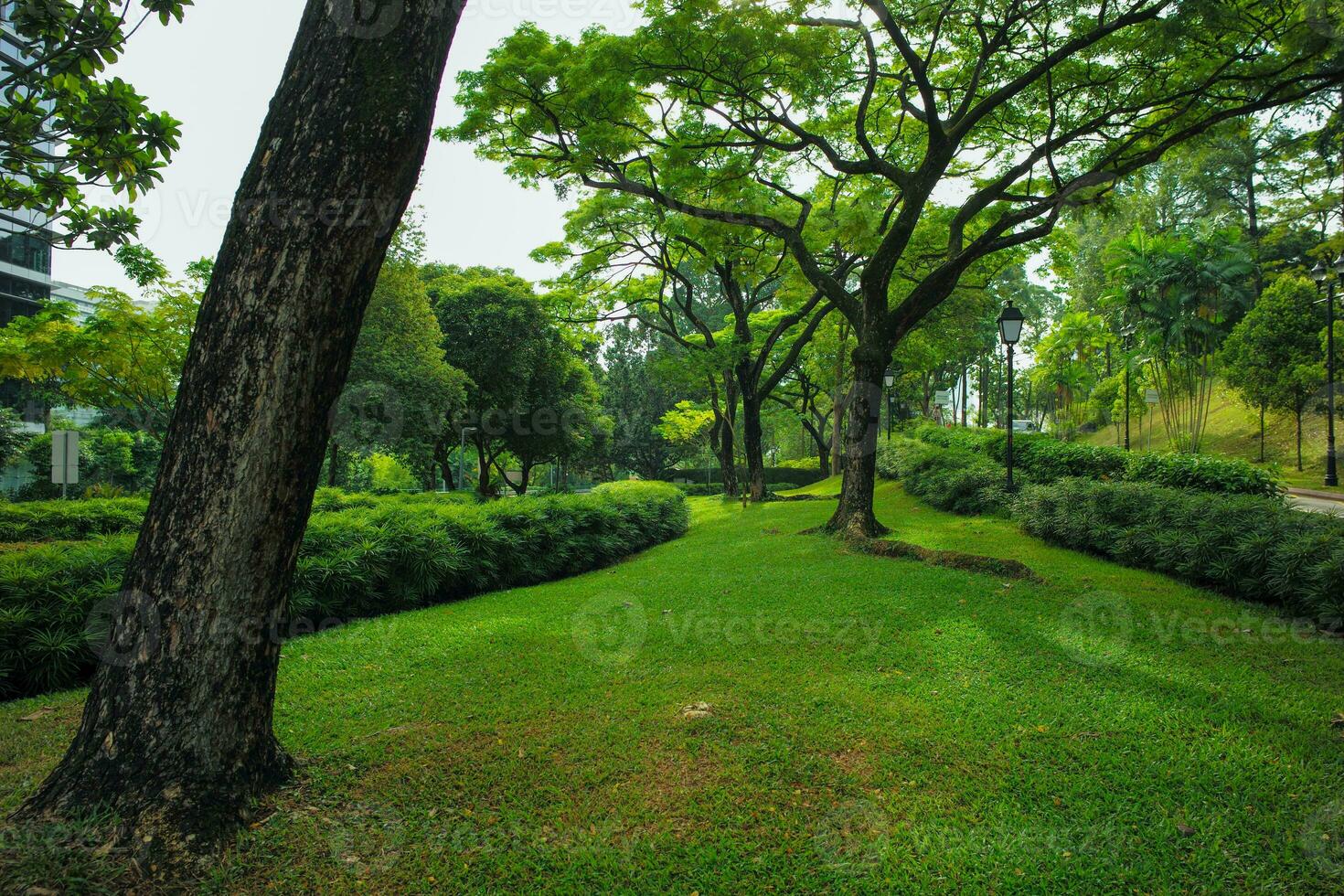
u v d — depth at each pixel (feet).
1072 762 10.27
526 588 25.73
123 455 91.71
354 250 8.16
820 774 10.00
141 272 51.85
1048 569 23.79
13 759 10.57
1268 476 28.22
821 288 33.99
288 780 9.40
